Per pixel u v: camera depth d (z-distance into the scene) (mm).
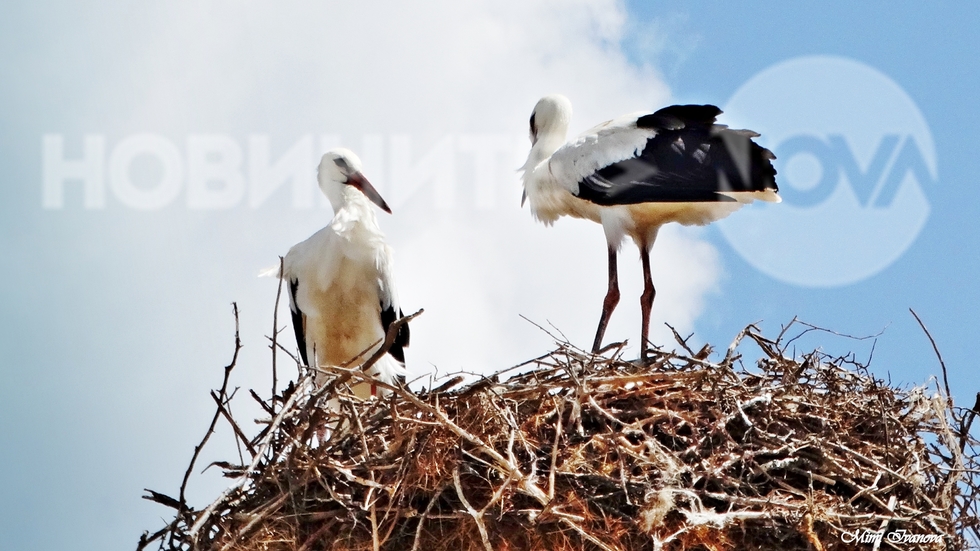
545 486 11172
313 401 11234
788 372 12492
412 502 11320
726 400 11922
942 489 11570
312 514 11117
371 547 11156
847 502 11148
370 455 11359
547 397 11852
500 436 11508
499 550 11117
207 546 11031
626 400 11969
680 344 12594
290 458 11086
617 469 11234
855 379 12523
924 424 12078
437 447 11344
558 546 11062
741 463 11383
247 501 11289
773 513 10859
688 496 10836
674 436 11609
